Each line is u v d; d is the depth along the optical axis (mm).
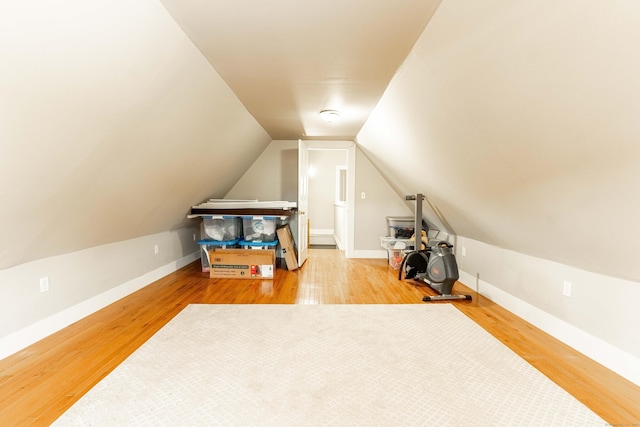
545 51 1151
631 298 1723
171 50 1729
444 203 3377
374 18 1580
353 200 5027
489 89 1537
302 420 1377
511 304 2754
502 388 1627
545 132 1442
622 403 1511
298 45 1867
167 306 2822
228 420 1373
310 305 2865
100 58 1403
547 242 2139
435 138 2367
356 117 3484
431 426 1348
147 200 2861
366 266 4504
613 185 1334
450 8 1408
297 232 4641
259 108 3162
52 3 1070
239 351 1991
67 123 1523
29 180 1580
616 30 911
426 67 1867
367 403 1494
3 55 1082
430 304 2932
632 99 1021
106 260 2838
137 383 1639
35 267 2133
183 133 2541
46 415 1390
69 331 2283
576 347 2066
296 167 4988
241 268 3811
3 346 1917
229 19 1586
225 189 4805
